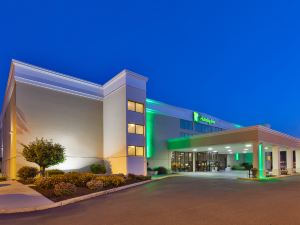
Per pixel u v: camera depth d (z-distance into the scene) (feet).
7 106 107.45
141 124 97.86
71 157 93.35
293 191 52.08
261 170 90.63
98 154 101.96
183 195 46.52
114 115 98.73
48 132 88.07
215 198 42.73
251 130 89.61
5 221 28.71
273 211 31.99
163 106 128.57
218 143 102.06
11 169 88.63
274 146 106.93
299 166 132.67
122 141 92.58
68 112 94.79
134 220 27.89
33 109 85.40
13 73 86.74
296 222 26.76
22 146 80.84
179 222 26.89
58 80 93.71
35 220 28.89
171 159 127.24
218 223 26.40
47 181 51.80
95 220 28.19
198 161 142.20
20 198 41.22
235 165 172.76
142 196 46.03
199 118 148.97
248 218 28.45
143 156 96.63
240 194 47.57
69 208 35.70
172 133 130.72
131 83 96.12
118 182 60.13
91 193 47.85
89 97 102.73
